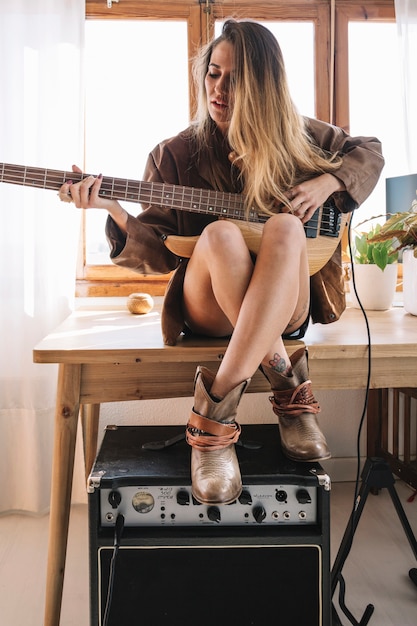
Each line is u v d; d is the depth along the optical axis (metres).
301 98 2.28
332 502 2.07
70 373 1.32
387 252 1.91
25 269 2.00
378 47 2.30
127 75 2.22
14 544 1.82
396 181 2.12
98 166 2.22
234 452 1.16
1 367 2.02
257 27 1.49
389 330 1.55
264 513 1.13
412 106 2.15
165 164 1.56
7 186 1.98
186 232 1.54
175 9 2.21
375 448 2.24
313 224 1.48
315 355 1.34
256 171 1.42
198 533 1.12
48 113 1.99
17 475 2.05
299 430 1.23
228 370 1.15
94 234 2.25
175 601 1.13
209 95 1.50
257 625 1.14
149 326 1.65
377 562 1.68
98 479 1.12
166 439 1.37
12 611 1.47
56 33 1.99
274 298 1.14
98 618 1.12
